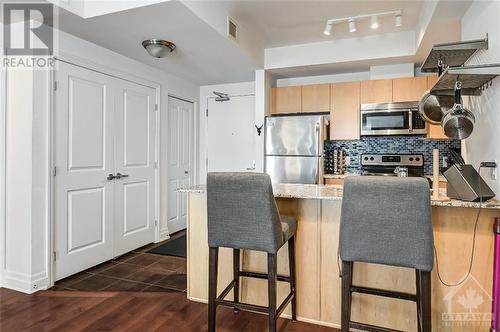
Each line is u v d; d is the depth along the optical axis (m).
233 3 2.84
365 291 1.78
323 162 3.93
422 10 2.91
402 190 1.49
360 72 4.27
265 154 4.01
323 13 3.04
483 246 1.77
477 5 2.16
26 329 2.01
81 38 2.96
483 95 2.01
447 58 2.23
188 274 2.46
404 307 1.92
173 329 2.03
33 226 2.55
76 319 2.14
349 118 4.04
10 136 2.59
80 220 2.99
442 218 1.84
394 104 3.79
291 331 2.02
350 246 1.61
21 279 2.58
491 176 1.90
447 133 1.85
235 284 2.17
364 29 3.45
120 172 3.47
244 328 2.06
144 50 3.30
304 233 2.14
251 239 1.79
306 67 4.00
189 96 4.75
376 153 4.24
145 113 3.84
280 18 3.15
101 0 2.48
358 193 1.57
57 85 2.75
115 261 3.34
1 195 2.62
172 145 4.43
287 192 2.13
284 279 2.09
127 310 2.28
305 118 3.81
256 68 4.02
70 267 2.89
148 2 2.33
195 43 3.10
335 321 2.07
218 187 1.82
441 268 1.85
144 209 3.84
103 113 3.24
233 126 4.83
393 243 1.53
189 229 2.46
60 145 2.78
